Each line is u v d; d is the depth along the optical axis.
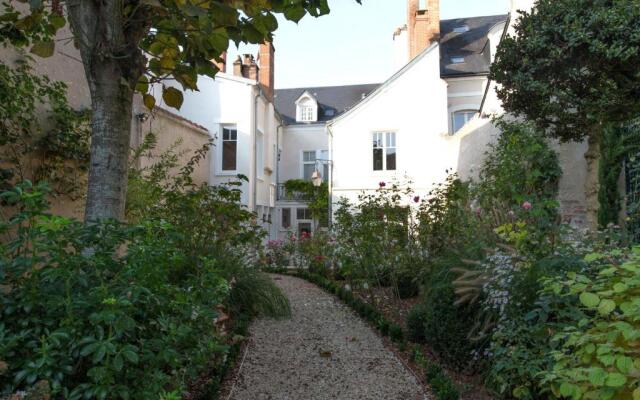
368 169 14.96
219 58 4.02
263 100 16.89
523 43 5.55
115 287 2.40
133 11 3.48
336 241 8.66
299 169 23.22
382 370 4.29
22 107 5.32
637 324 1.97
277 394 3.74
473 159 11.59
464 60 17.44
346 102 25.67
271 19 3.70
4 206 4.68
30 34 4.36
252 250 7.50
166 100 4.26
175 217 5.79
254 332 5.45
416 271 6.94
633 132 6.28
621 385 1.81
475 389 3.69
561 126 5.84
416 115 14.87
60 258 2.28
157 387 2.34
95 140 3.34
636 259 2.24
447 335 4.18
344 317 6.41
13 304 2.29
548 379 2.14
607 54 4.68
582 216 7.13
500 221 5.00
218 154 14.33
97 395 2.09
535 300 3.21
